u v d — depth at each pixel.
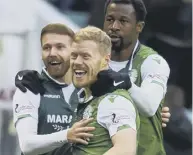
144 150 11.80
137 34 11.95
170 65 20.91
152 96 11.27
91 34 10.45
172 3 20.91
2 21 17.64
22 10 17.80
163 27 21.00
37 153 11.09
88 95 10.55
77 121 10.62
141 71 11.77
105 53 10.49
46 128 11.59
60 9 23.31
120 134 10.11
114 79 10.44
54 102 11.66
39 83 11.70
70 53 11.09
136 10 11.84
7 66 17.36
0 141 17.98
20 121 11.39
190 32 21.20
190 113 20.12
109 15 11.80
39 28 17.86
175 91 18.78
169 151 18.62
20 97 11.53
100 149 10.30
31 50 17.56
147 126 11.77
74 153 10.52
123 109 10.23
